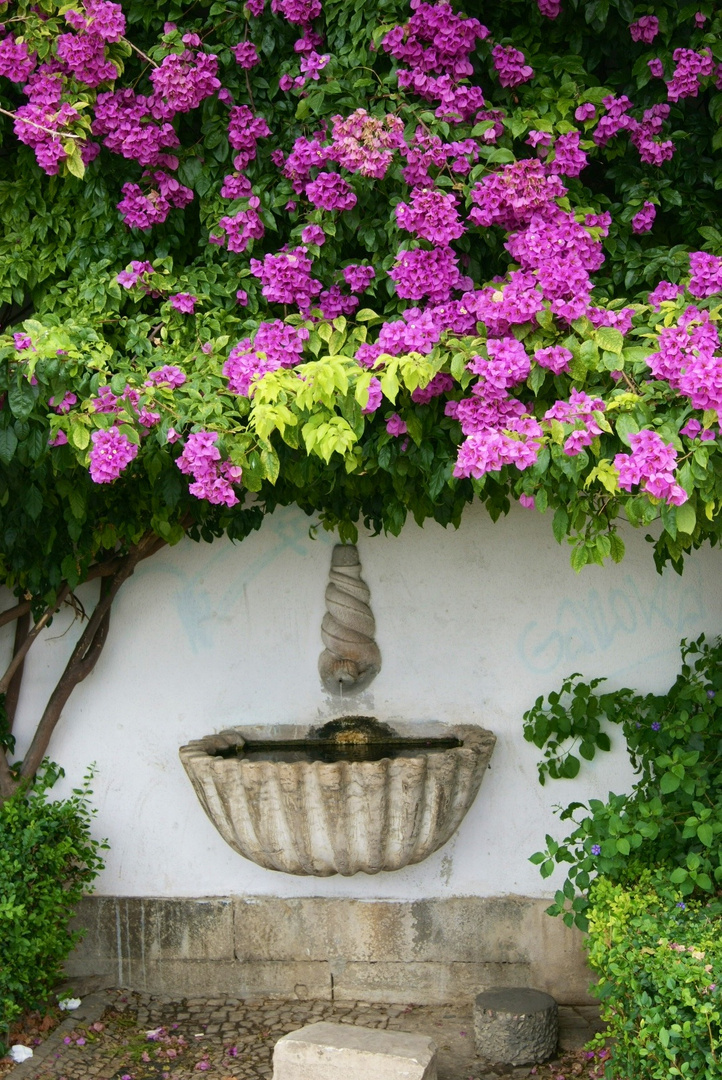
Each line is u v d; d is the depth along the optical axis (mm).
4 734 4871
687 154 3992
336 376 3287
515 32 3857
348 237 3873
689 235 4035
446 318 3568
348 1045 3943
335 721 4844
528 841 4746
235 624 4887
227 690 4883
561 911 4121
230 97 3973
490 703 4777
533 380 3359
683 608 4680
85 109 3973
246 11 3912
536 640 4758
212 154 4039
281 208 4055
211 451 3480
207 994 4855
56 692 4820
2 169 4270
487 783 4766
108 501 4531
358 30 3754
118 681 4910
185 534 4852
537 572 4758
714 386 3045
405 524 4820
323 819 4219
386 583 4828
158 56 3877
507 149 3617
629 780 4703
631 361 3332
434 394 3609
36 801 4582
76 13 3729
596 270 3926
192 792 4879
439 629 4809
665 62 3770
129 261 4211
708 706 4422
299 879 4805
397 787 4168
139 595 4906
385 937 4762
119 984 4887
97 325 4016
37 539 4484
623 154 3873
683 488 3121
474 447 3270
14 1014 4176
